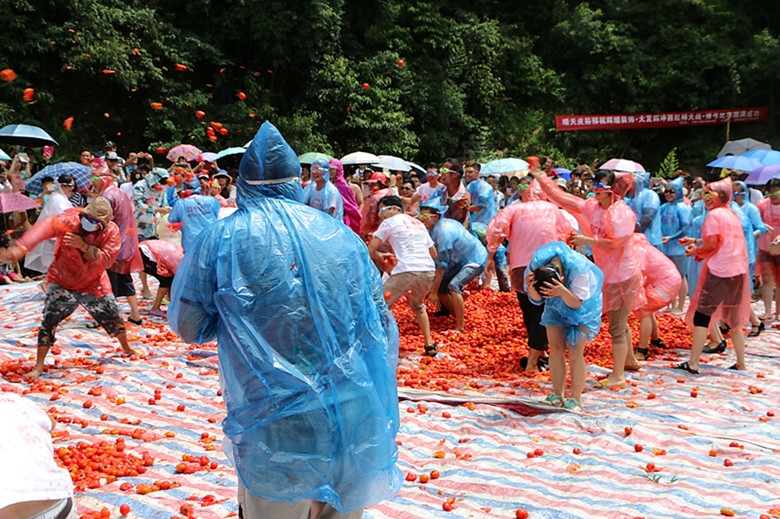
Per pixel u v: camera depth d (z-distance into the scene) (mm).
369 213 11172
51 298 7141
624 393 7172
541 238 7723
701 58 32000
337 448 2918
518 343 9016
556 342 6414
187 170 11898
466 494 4699
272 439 2846
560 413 6293
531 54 33750
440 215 9531
